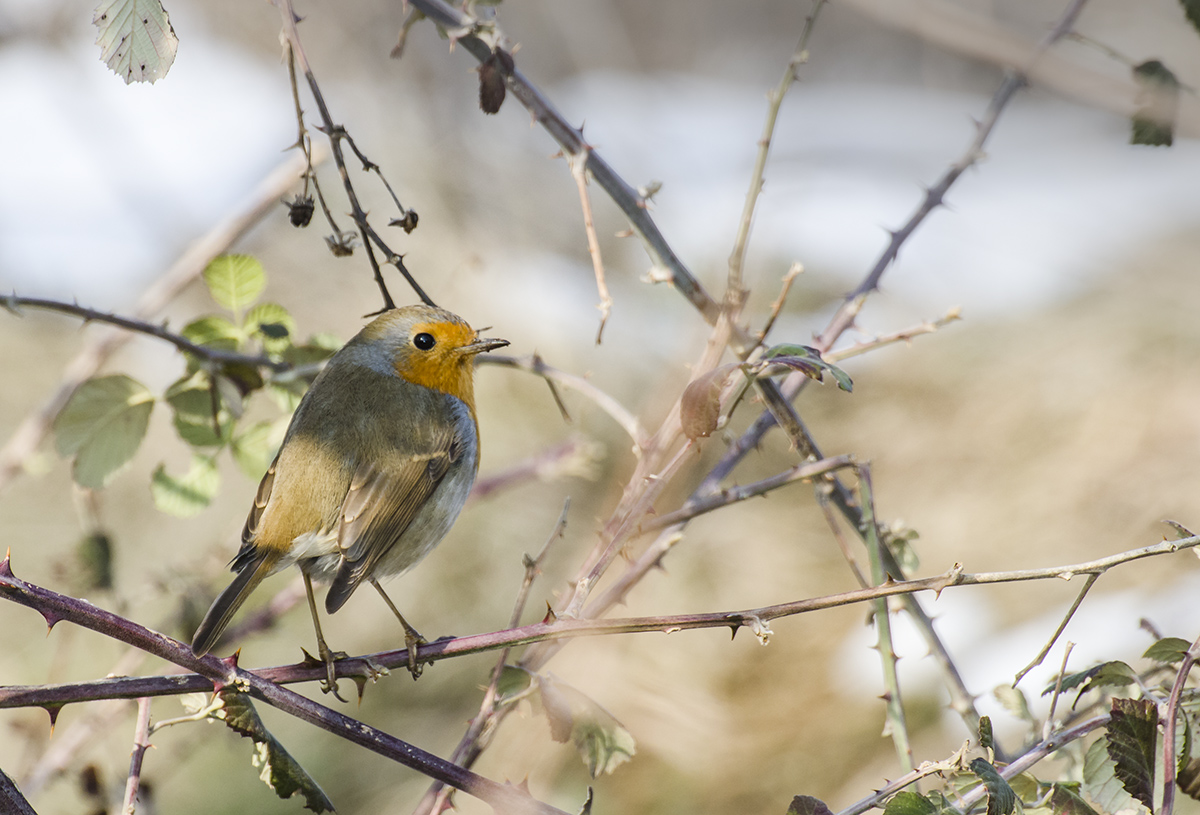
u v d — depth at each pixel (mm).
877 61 22578
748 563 10062
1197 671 4680
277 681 4562
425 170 14703
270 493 5996
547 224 14891
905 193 16234
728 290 5156
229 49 20094
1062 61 6340
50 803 8016
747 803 8516
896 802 3869
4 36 17125
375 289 12961
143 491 10805
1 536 10281
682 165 18250
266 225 13664
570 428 10672
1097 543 10102
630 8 23438
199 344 6371
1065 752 5117
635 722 8281
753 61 23297
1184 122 5672
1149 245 13523
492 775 7504
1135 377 11430
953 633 9500
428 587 9930
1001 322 12969
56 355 12641
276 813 9133
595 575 4617
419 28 18672
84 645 9672
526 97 5484
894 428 11977
